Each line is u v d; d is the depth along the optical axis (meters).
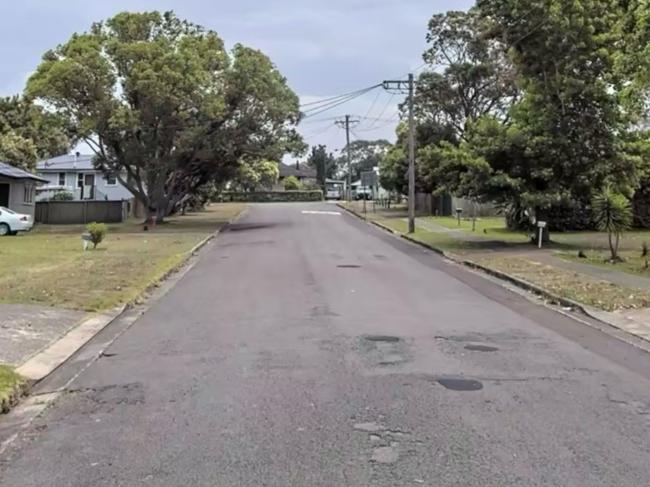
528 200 25.17
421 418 6.35
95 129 39.62
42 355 9.00
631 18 19.70
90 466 5.27
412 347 9.50
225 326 11.14
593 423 6.27
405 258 23.48
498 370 8.24
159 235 33.28
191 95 38.78
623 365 8.64
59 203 47.34
